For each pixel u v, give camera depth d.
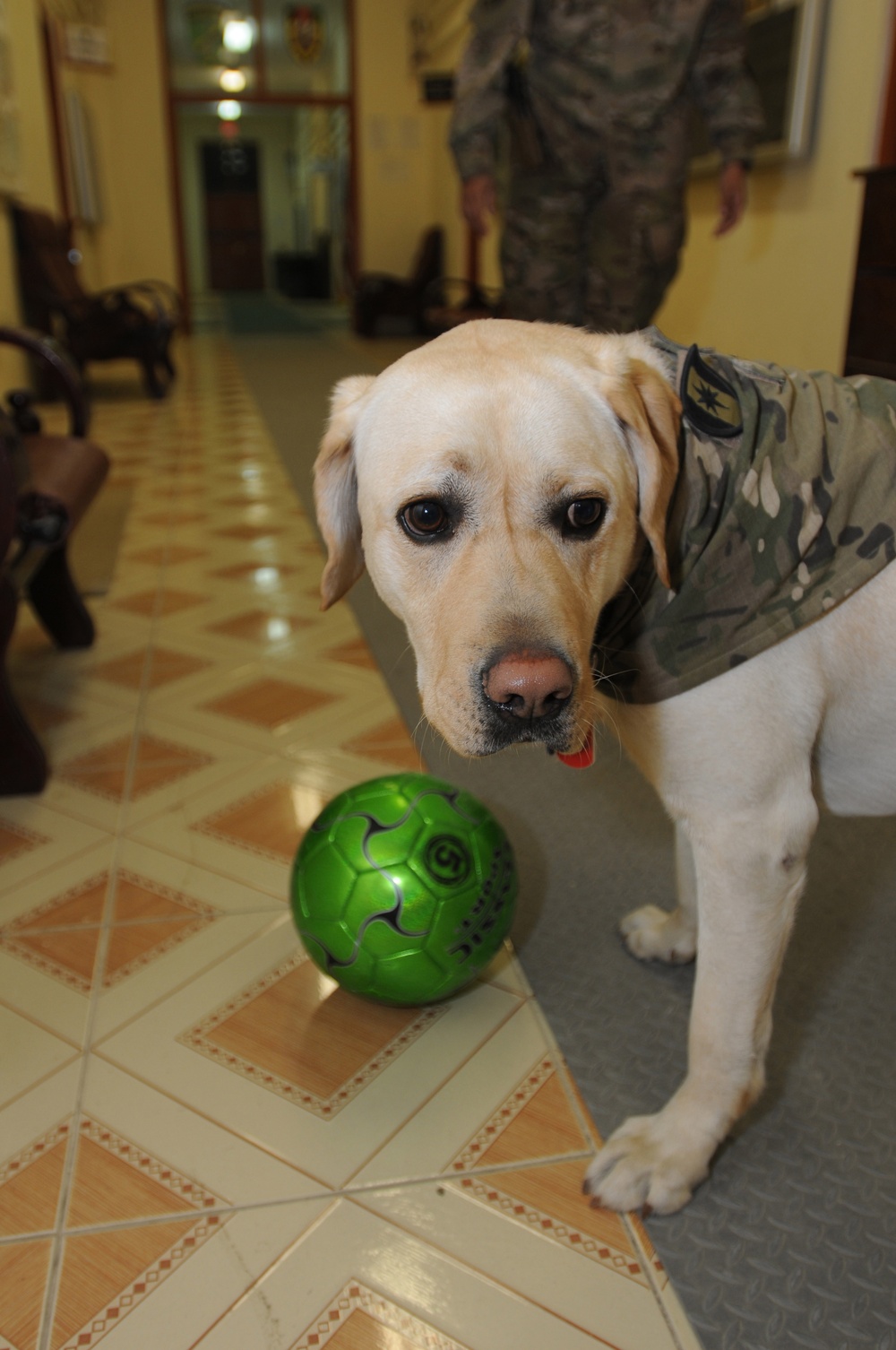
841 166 4.67
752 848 1.24
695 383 1.22
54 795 2.33
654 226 3.53
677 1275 1.19
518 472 1.12
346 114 14.00
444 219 12.91
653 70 3.31
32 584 3.10
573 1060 1.53
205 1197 1.31
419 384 1.18
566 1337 1.12
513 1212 1.28
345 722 2.65
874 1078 1.49
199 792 2.32
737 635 1.18
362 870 1.54
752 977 1.27
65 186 10.04
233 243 26.03
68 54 10.97
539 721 1.07
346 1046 1.57
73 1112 1.45
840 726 1.31
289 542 4.33
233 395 8.58
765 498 1.19
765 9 5.06
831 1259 1.21
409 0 13.04
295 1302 1.17
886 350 3.08
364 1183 1.33
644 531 1.19
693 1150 1.30
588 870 1.99
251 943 1.81
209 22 14.63
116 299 8.26
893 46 4.19
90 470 3.08
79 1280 1.20
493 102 3.39
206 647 3.20
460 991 1.68
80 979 1.72
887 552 1.21
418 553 1.19
